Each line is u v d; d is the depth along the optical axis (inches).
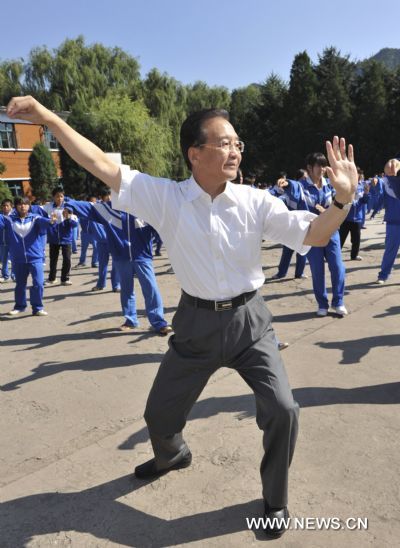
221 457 111.0
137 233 199.3
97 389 153.6
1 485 105.7
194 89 1781.5
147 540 87.1
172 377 88.6
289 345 180.4
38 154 1126.4
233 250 80.8
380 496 94.4
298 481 100.5
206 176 79.4
